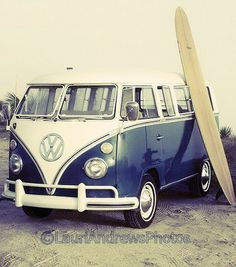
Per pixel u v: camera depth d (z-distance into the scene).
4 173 11.15
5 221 7.14
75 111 6.52
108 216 7.49
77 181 6.22
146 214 6.89
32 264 5.34
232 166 11.95
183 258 5.63
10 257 5.55
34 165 6.41
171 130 7.62
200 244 6.16
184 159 8.19
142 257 5.63
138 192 6.59
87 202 6.14
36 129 6.53
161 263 5.45
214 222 7.25
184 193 9.46
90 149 6.23
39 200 6.32
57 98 6.64
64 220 7.24
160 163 7.20
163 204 8.47
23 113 6.83
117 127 6.29
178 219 7.41
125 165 6.32
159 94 7.40
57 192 6.31
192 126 8.51
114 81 6.55
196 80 8.63
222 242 6.26
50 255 5.64
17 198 6.42
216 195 8.81
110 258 5.58
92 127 6.31
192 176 8.61
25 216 7.45
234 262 5.53
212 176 10.18
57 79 6.79
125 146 6.34
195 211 7.94
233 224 7.14
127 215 6.69
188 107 8.48
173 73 8.41
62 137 6.35
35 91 6.88
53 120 6.49
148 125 6.88
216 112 9.71
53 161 6.32
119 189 6.24
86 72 6.81
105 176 6.20
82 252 5.77
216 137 8.84
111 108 6.41
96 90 6.55
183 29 8.80
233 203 8.54
